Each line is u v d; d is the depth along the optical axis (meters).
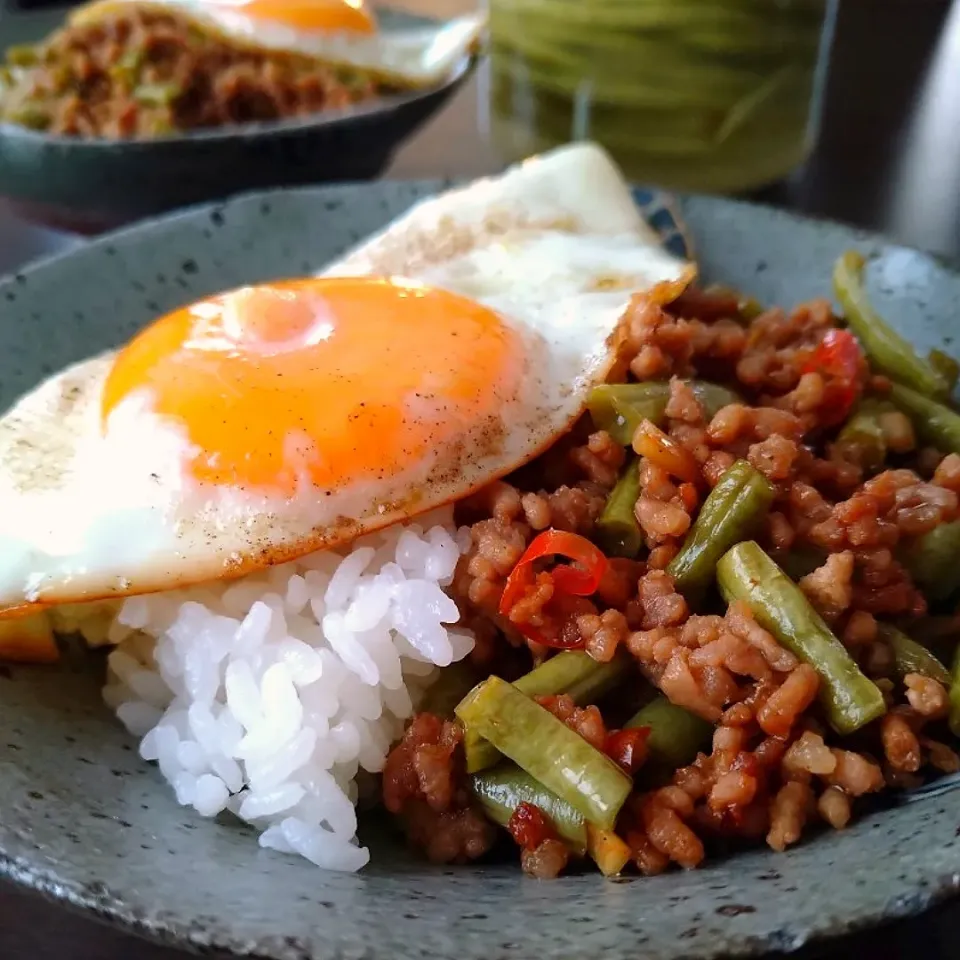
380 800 0.14
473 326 0.15
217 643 0.14
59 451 0.15
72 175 0.24
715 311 0.17
